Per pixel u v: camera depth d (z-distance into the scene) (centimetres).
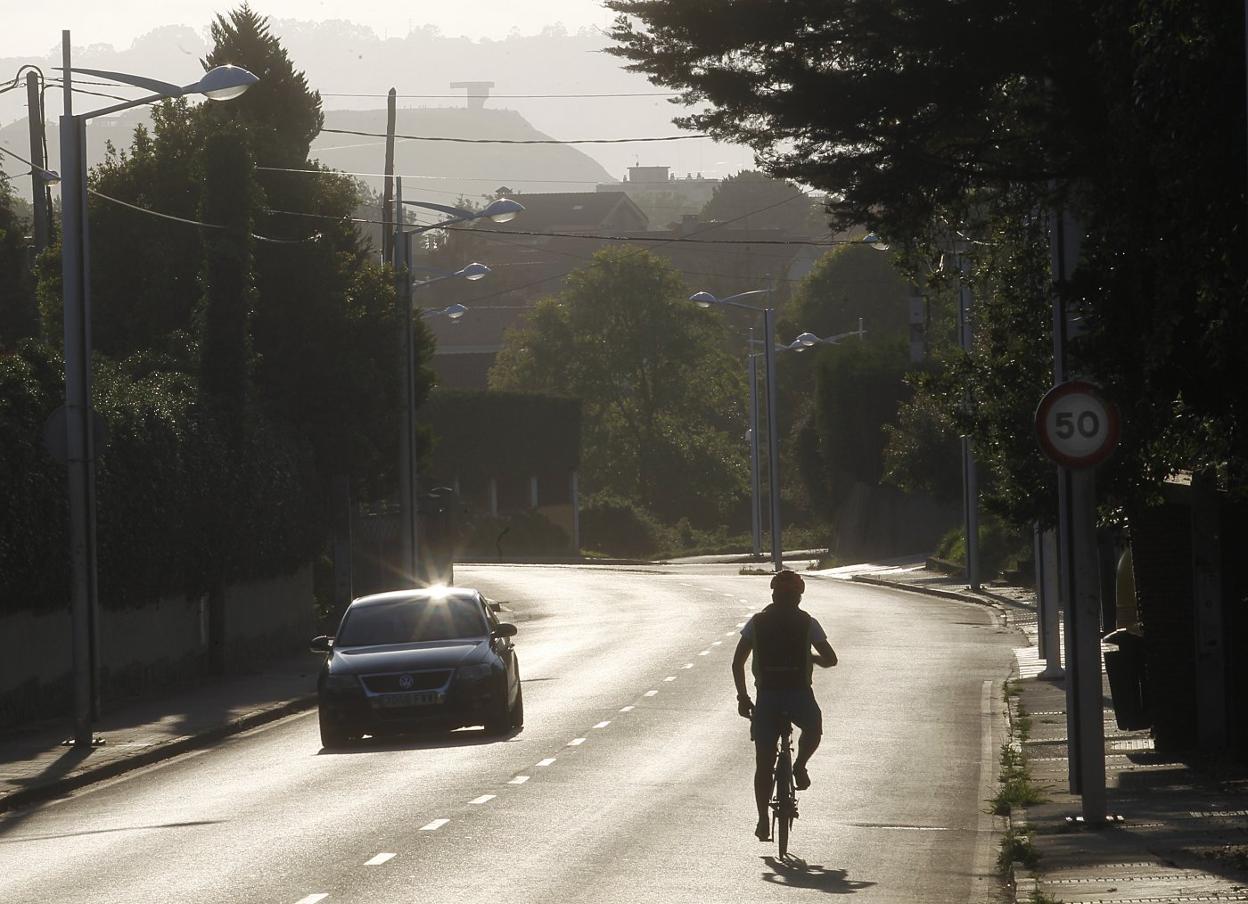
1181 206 2341
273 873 2680
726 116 3462
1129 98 2569
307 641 8669
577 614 10331
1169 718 3916
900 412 14862
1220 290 2247
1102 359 2753
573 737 4528
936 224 4091
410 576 8994
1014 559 12256
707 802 3378
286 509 8044
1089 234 3153
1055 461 2972
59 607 5559
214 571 7006
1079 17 3064
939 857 2791
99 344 8525
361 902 2420
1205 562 3831
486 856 2788
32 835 3344
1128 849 2658
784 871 2653
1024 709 4919
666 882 2558
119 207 8688
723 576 14388
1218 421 2617
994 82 3291
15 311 9244
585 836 2980
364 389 8719
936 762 4009
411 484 9038
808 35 3350
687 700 5444
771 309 15300
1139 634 4506
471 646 4644
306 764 4253
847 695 5525
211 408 7125
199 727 5172
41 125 9112
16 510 5112
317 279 8756
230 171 7281
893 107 3303
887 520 16888
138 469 6162
